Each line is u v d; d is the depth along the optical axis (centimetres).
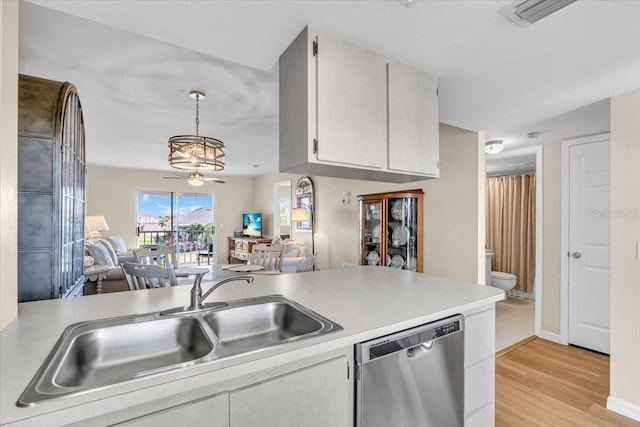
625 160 195
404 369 117
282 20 128
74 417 62
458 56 157
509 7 117
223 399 78
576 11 118
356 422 105
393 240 367
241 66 217
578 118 247
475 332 147
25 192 146
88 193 647
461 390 138
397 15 125
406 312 127
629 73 170
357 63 149
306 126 137
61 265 162
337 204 501
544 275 325
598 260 289
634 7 115
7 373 74
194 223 778
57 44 188
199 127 360
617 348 199
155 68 220
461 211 302
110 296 150
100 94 264
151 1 114
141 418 69
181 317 119
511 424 187
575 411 200
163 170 711
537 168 334
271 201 752
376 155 157
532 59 157
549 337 319
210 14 122
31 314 120
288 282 188
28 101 149
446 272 315
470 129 279
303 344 91
